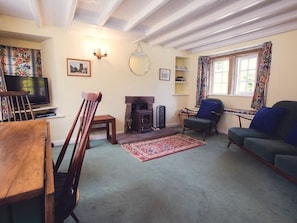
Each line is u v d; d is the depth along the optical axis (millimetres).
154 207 1664
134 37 3551
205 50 4559
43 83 3281
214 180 2162
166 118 4848
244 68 3984
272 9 2342
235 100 4109
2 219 619
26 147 971
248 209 1648
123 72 3928
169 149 3176
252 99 3670
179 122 5117
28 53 3357
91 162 2617
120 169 2412
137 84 4176
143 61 4199
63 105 3318
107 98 3783
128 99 4023
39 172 684
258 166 2547
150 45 4199
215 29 3105
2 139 1117
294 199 1798
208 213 1593
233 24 2814
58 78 3223
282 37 3145
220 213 1594
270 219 1523
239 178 2211
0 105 2535
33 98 3115
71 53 3291
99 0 2275
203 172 2361
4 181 610
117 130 3990
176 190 1944
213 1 2062
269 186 2035
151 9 2354
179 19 2635
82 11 2627
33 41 3381
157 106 4570
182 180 2154
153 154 2936
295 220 1512
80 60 3389
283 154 2012
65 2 2207
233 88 4184
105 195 1834
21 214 638
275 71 3277
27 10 2490
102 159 2729
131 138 3600
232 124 4102
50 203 666
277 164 1936
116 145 3363
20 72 3297
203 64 4668
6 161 785
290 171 1767
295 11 2498
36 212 659
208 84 4730
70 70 3312
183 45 4438
